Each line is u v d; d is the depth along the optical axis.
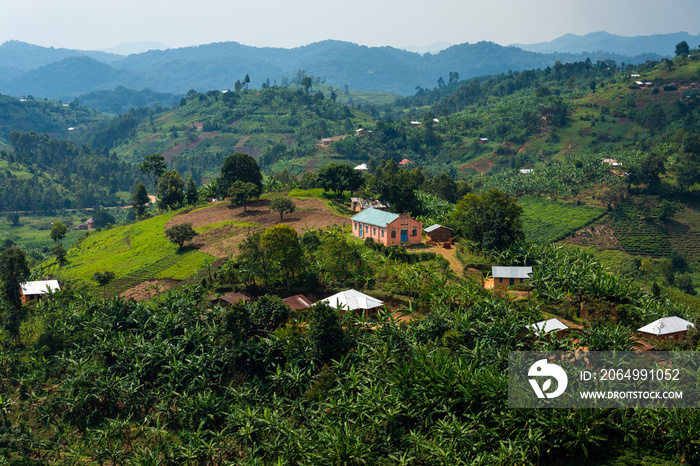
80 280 122.25
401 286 98.62
